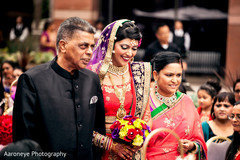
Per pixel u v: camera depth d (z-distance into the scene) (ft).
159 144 9.61
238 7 34.63
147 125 9.00
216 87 16.58
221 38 41.65
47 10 47.29
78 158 7.59
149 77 9.72
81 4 38.78
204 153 9.87
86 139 7.73
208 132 12.33
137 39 9.12
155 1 43.68
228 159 10.30
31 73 7.45
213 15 41.96
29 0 51.78
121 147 8.80
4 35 51.26
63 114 7.46
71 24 7.53
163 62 9.56
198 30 42.24
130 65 9.73
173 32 27.12
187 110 10.03
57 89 7.52
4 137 9.55
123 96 9.25
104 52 9.21
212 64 39.91
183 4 43.32
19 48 30.27
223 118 12.14
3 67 16.66
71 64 7.61
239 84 14.76
